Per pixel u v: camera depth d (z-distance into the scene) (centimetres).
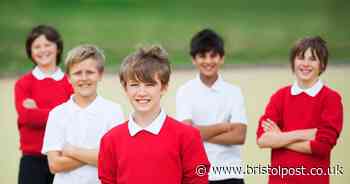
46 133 727
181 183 623
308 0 3231
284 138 722
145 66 611
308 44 729
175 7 3177
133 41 2586
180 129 618
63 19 2862
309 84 733
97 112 723
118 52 2411
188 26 2855
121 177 615
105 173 626
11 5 2994
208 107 831
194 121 834
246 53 2411
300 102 732
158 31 2766
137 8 3127
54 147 720
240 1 3278
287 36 2705
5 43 2438
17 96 848
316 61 726
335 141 718
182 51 2427
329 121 716
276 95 755
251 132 1374
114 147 621
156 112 623
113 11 3053
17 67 2133
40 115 817
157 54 624
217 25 2892
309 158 717
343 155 1192
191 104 832
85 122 721
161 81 620
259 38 2669
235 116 833
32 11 2945
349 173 1109
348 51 2384
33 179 824
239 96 841
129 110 1510
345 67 2038
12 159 1248
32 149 827
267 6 3198
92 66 717
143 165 609
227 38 2659
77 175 712
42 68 857
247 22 2939
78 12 2994
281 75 1953
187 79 1859
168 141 613
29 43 860
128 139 616
